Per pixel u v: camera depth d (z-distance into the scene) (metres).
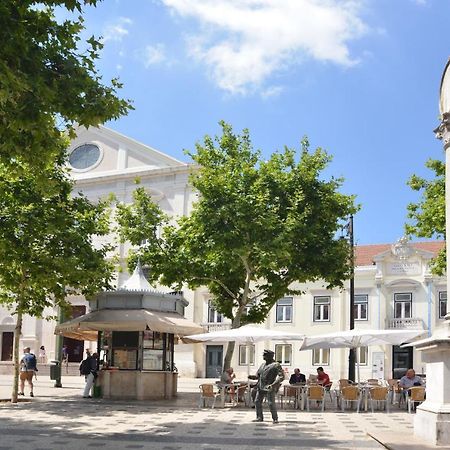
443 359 10.91
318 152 25.97
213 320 46.16
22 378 22.89
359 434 13.21
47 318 22.48
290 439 12.31
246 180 24.66
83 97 10.56
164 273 25.25
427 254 43.50
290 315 45.88
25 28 9.64
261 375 15.73
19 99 9.42
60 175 19.66
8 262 19.19
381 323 43.78
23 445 10.98
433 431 10.84
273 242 23.02
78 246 19.86
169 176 47.09
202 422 15.24
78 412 17.22
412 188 26.08
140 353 21.73
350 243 26.31
